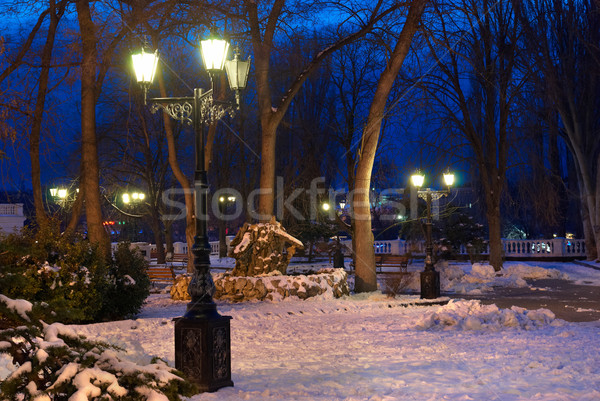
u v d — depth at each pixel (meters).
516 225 47.31
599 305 17.86
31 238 13.25
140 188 45.03
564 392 6.86
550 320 13.16
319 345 11.28
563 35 34.59
